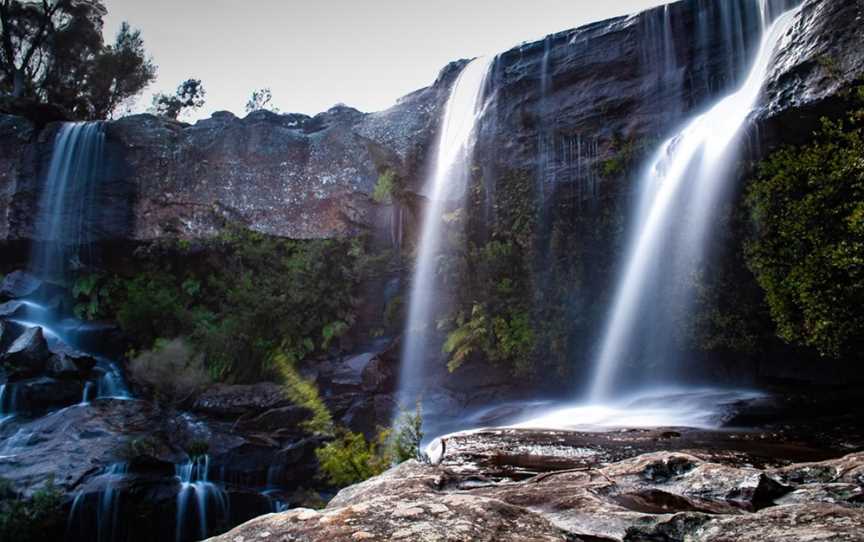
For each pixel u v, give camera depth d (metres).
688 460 3.35
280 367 15.78
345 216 19.48
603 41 14.34
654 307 11.98
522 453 5.25
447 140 19.00
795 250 8.12
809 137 8.85
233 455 12.38
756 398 8.93
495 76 16.64
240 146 20.22
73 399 14.83
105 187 19.69
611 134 13.58
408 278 17.78
